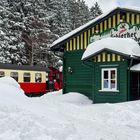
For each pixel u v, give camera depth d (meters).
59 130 7.85
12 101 10.05
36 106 10.95
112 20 21.72
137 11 20.06
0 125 7.61
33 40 44.16
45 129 7.70
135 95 19.36
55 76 35.03
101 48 19.75
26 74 29.45
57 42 24.05
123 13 20.92
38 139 7.07
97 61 20.48
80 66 23.27
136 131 9.88
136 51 19.05
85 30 22.91
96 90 20.45
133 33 20.48
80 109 13.87
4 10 41.03
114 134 8.95
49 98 22.31
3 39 39.31
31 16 44.19
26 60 42.81
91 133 8.52
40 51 45.66
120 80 19.25
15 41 41.78
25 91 29.11
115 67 19.53
